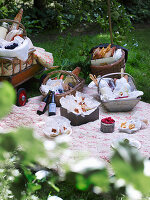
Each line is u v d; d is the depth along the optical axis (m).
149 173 0.48
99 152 2.74
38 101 4.45
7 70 3.93
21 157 0.57
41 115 3.89
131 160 0.49
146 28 9.55
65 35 8.46
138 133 3.35
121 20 5.88
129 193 0.49
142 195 0.49
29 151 0.52
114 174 0.53
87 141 3.10
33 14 8.98
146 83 5.23
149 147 2.91
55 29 9.09
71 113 3.57
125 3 10.63
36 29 8.83
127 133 3.38
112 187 0.58
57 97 4.11
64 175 0.64
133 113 4.05
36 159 0.53
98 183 0.53
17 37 4.12
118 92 4.09
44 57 4.67
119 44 5.74
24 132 0.52
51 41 7.79
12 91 0.52
